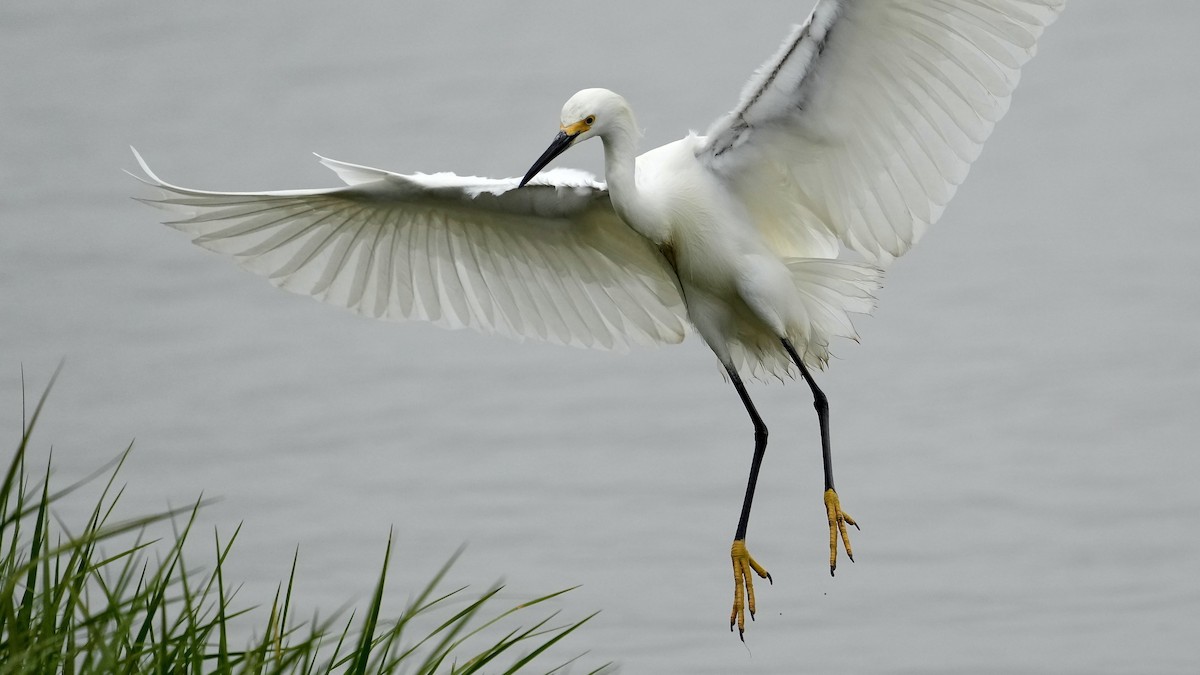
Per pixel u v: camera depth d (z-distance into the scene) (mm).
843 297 10992
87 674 7109
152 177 10609
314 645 9773
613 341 12188
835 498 10648
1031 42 9539
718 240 10844
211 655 7574
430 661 7766
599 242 11570
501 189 10883
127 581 8031
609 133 10680
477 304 12062
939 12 9570
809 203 10883
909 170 10336
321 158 10984
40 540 7547
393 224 11500
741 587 10820
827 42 9906
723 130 10672
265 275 11695
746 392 11469
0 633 7148
